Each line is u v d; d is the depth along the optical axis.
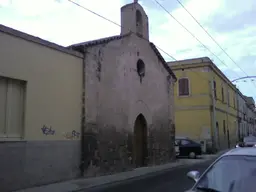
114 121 16.22
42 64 12.27
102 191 10.84
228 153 5.07
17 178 10.91
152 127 19.83
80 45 14.40
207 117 31.67
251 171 4.46
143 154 18.98
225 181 4.46
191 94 32.66
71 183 12.30
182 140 25.45
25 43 11.59
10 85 11.12
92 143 14.55
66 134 13.20
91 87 14.79
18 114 11.32
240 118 53.44
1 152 10.47
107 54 16.12
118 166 16.16
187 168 17.84
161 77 21.64
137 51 18.86
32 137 11.62
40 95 12.09
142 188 11.05
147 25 20.41
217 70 35.84
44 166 12.02
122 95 17.05
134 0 18.78
